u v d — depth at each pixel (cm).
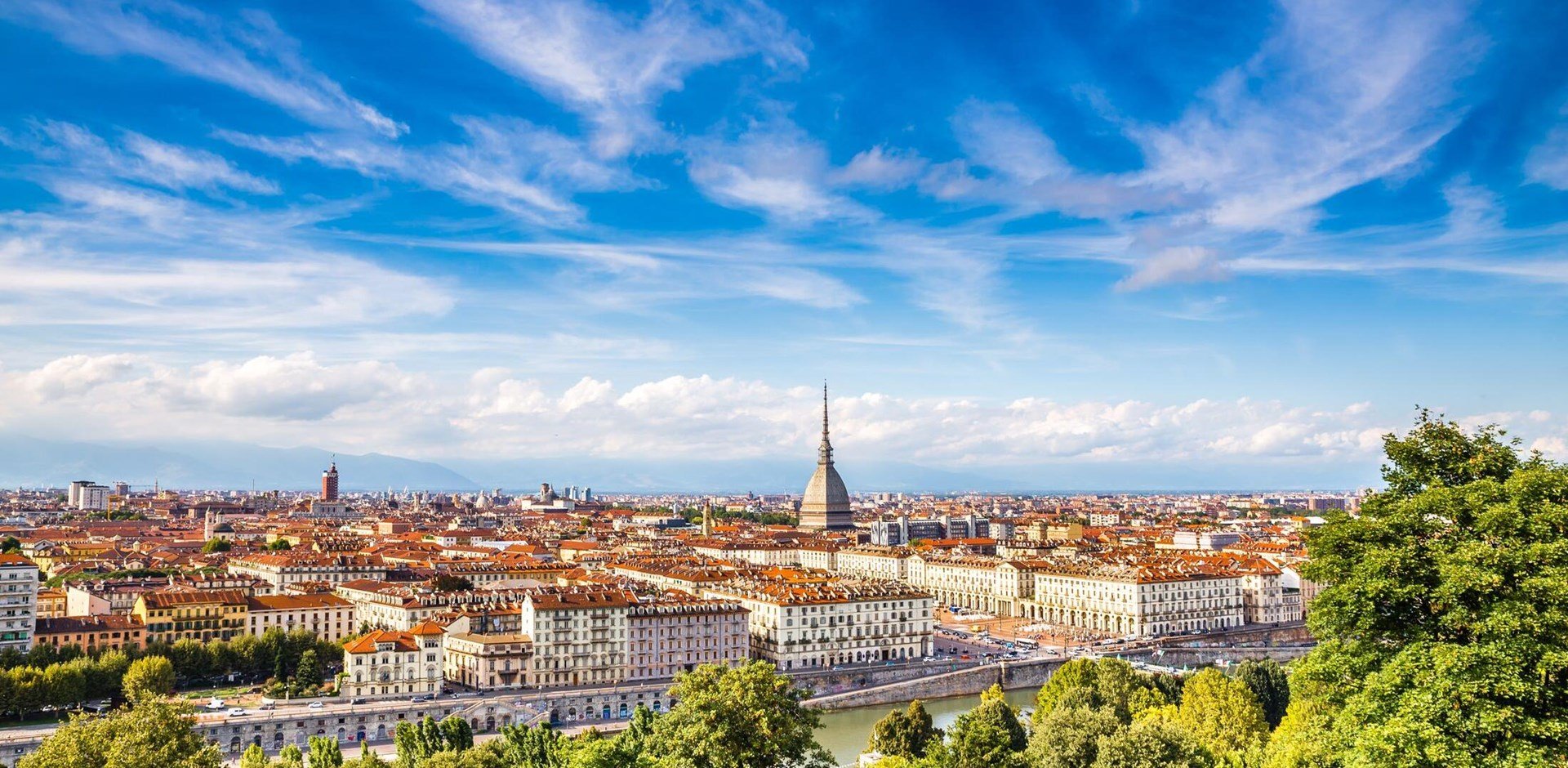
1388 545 16125
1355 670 16188
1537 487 15425
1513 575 15012
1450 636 15638
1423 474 17038
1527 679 14612
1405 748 14862
